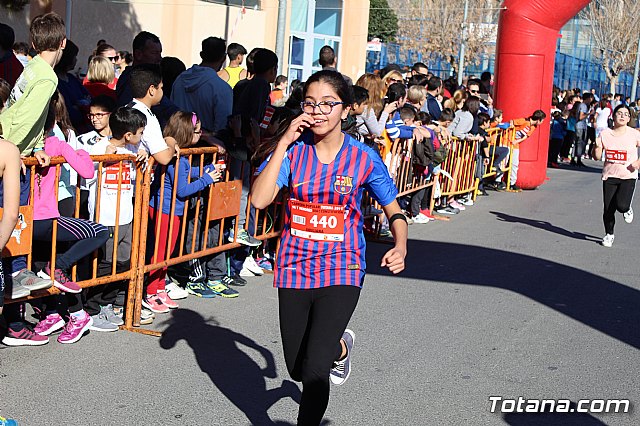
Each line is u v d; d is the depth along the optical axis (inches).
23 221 184.4
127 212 218.1
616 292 297.3
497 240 384.2
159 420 164.9
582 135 820.0
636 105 1087.6
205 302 253.0
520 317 256.5
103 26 540.7
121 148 218.7
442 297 273.9
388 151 356.5
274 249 302.8
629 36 1502.2
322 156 143.7
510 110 568.1
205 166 251.1
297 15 748.6
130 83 226.1
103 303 219.6
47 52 195.0
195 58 613.3
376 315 247.8
